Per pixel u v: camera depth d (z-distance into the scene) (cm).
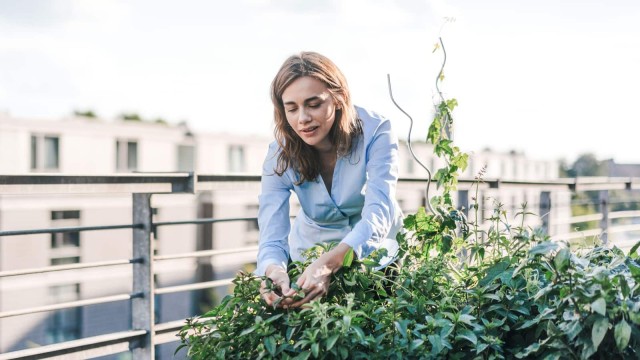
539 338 188
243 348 184
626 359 172
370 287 206
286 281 188
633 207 765
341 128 205
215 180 310
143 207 291
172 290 298
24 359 250
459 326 183
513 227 218
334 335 167
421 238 228
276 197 220
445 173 242
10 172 241
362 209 218
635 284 174
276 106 206
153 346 290
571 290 169
